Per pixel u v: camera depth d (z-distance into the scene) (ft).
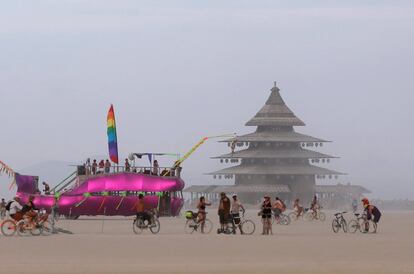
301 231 422.00
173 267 212.02
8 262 226.79
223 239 334.85
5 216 609.42
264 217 376.89
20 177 599.16
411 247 292.20
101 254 257.96
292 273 197.67
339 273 197.98
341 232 410.93
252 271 201.67
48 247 285.43
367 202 409.49
